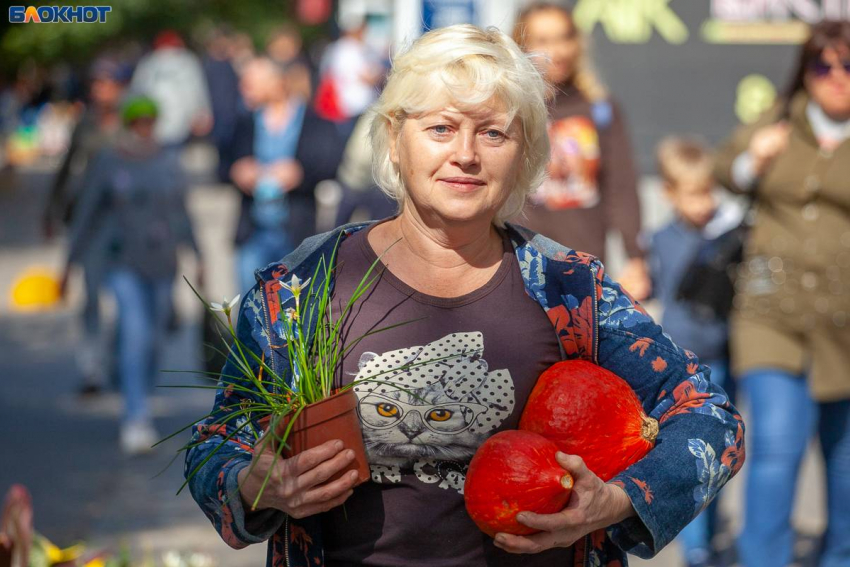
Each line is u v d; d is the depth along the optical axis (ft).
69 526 23.04
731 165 19.60
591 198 21.15
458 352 9.61
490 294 9.84
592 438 9.28
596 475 9.35
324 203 49.39
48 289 49.98
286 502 9.09
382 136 10.19
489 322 9.72
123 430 30.22
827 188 18.51
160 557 21.43
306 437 9.16
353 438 9.27
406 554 9.64
